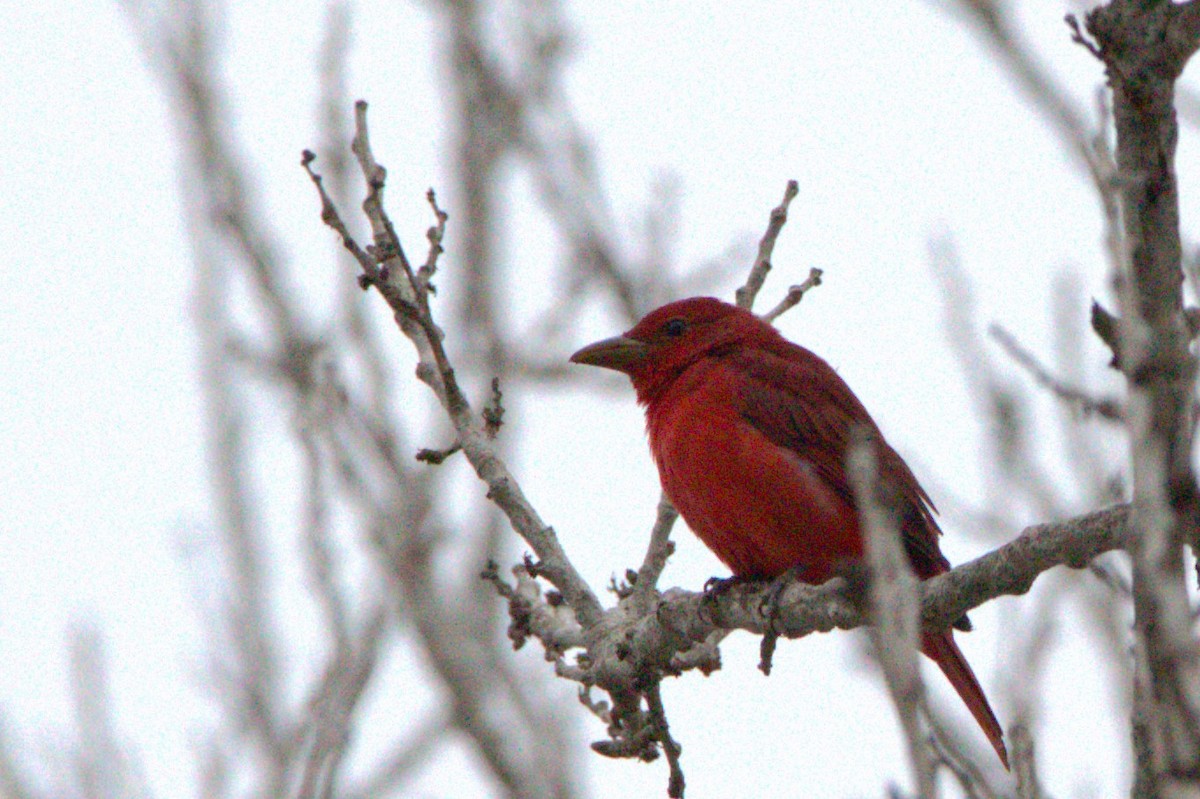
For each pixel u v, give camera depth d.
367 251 10.77
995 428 10.52
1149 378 5.48
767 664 10.04
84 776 12.19
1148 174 6.09
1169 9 6.10
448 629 14.19
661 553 10.95
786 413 11.93
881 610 5.97
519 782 13.63
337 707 12.26
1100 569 9.06
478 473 10.72
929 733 8.44
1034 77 8.40
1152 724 5.26
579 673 10.80
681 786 10.52
